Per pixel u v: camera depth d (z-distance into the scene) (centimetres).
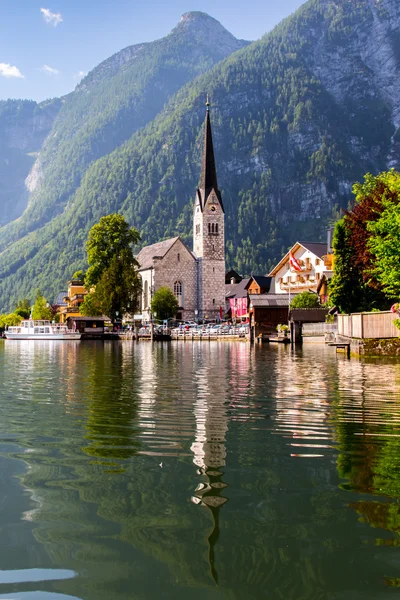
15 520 779
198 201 14050
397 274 3700
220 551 679
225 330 10519
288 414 1611
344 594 585
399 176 5459
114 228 11388
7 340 12262
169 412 1661
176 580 612
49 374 3070
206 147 14125
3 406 1798
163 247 14425
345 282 6022
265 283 14625
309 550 679
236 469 1023
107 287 10675
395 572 628
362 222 5362
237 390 2205
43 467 1048
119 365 3803
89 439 1288
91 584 608
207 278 13888
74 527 753
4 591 595
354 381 2502
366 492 890
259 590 594
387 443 1233
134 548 690
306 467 1037
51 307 19550
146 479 964
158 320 12506
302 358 4334
